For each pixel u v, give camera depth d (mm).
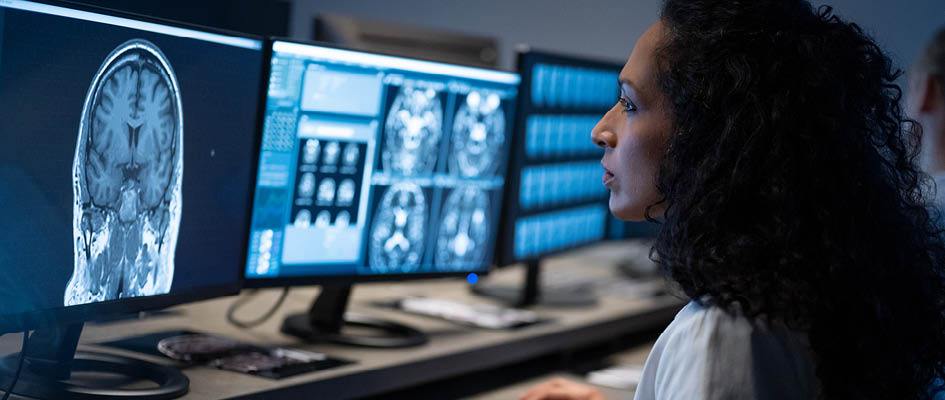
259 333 1879
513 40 4852
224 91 1546
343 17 2477
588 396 1662
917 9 3912
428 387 2018
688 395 1027
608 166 1255
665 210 1152
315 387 1577
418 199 1974
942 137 2475
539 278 2467
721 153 1079
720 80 1100
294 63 1674
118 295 1409
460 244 2105
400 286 2551
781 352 1042
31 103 1239
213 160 1550
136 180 1407
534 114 2281
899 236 1137
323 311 1914
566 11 4730
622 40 4629
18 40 1211
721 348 1036
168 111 1445
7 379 1364
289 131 1697
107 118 1344
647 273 2996
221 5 1968
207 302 2107
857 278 1064
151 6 1793
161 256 1477
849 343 1058
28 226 1260
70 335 1405
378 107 1833
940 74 2469
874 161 1136
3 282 1239
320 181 1775
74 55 1282
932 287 1206
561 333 2188
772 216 1055
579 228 2637
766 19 1116
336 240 1837
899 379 1115
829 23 1142
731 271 1051
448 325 2121
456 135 2020
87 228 1339
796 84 1087
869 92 1147
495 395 2014
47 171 1272
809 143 1069
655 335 2770
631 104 1203
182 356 1608
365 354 1794
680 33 1150
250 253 1696
